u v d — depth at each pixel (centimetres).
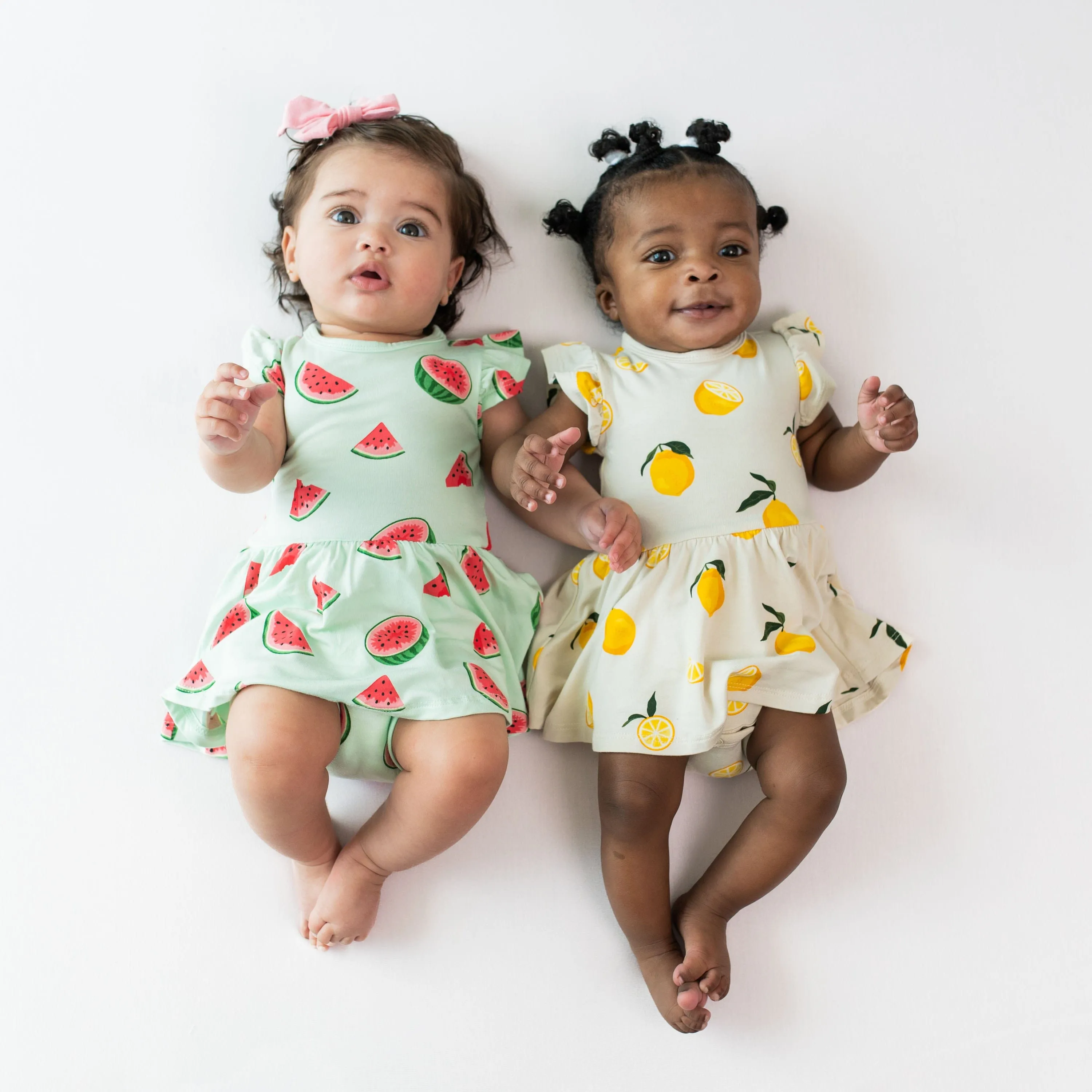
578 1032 103
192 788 106
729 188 111
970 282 126
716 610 103
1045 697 118
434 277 107
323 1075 99
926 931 110
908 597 119
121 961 101
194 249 115
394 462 104
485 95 122
